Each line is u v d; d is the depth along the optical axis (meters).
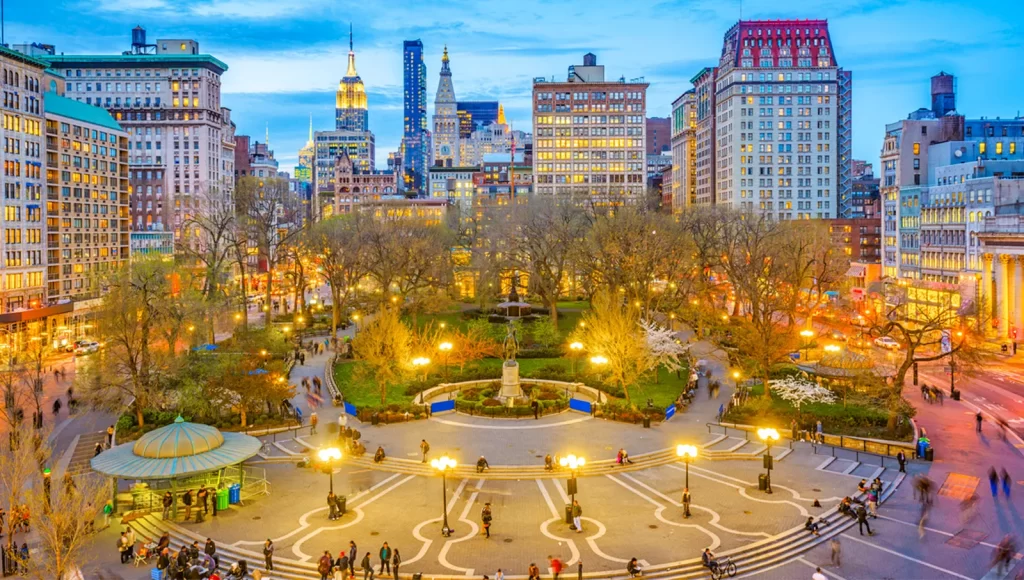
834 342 110.81
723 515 48.78
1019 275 111.94
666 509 49.91
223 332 124.19
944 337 101.94
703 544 44.53
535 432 67.06
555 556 43.19
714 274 160.12
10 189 119.00
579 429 67.94
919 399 80.06
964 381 82.81
